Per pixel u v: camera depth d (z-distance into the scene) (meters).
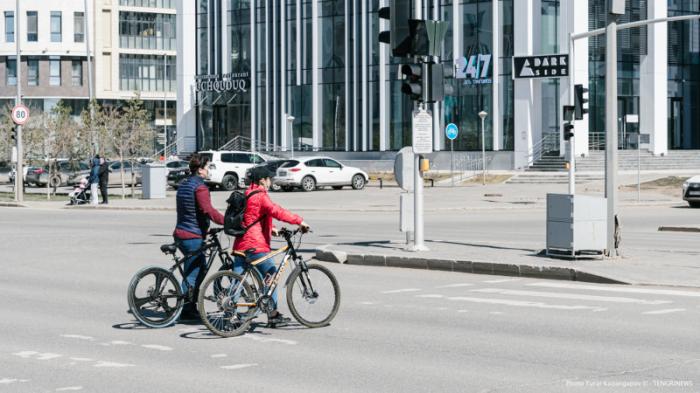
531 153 78.75
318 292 15.09
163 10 124.44
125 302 17.92
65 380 11.23
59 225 39.47
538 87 78.94
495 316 15.97
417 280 21.09
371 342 13.66
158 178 59.88
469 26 81.75
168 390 10.66
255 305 14.55
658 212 46.94
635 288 19.30
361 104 89.75
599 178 70.62
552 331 14.42
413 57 24.36
